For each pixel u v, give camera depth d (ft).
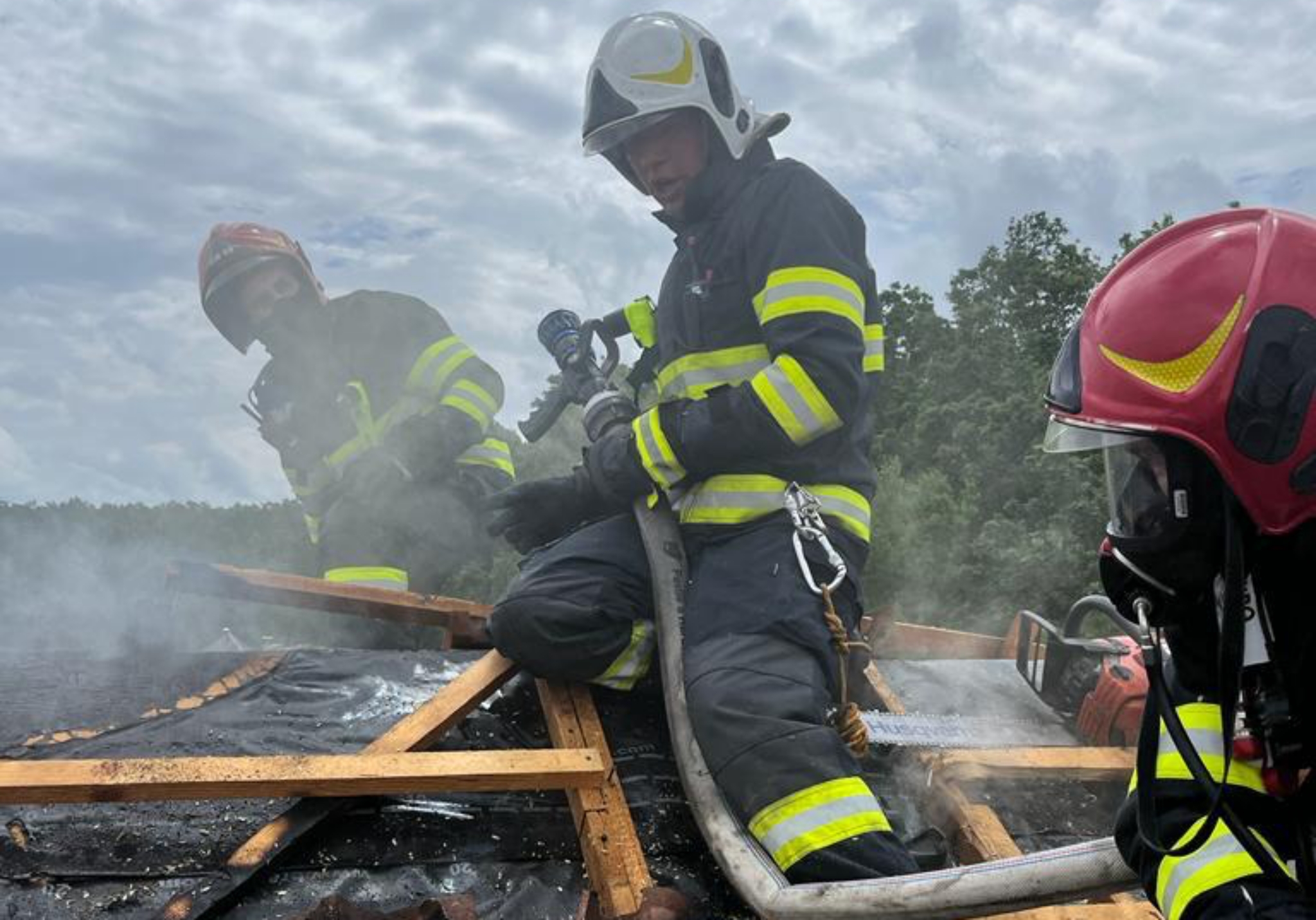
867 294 9.18
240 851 7.29
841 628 8.04
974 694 10.68
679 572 8.79
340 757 7.43
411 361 14.26
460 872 7.61
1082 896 5.78
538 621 8.66
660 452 8.71
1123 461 5.01
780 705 7.50
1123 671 9.43
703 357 9.09
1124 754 9.18
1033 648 11.38
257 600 11.15
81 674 9.73
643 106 8.94
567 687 9.10
